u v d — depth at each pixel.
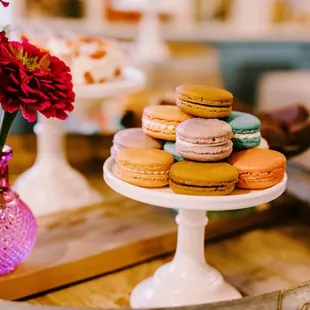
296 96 1.47
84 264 0.76
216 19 1.94
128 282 0.77
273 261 0.81
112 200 0.90
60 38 0.95
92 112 1.14
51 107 0.68
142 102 0.95
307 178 0.94
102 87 0.90
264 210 0.89
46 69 0.69
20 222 0.73
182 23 1.90
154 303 0.73
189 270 0.74
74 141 1.07
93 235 0.81
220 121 0.70
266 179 0.69
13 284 0.73
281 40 1.97
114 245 0.79
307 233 0.88
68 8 1.72
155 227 0.83
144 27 1.64
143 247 0.80
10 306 0.65
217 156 0.69
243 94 1.75
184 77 1.71
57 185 0.92
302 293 0.67
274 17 1.98
